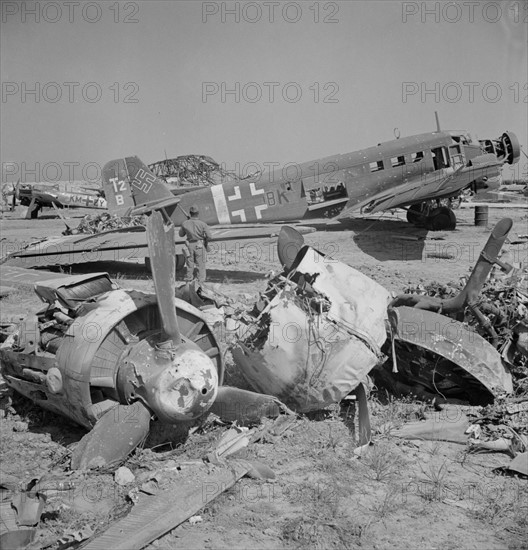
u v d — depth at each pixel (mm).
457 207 30578
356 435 5793
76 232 22953
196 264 12930
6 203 39938
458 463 5320
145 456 5328
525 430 5707
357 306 6148
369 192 21484
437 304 6859
